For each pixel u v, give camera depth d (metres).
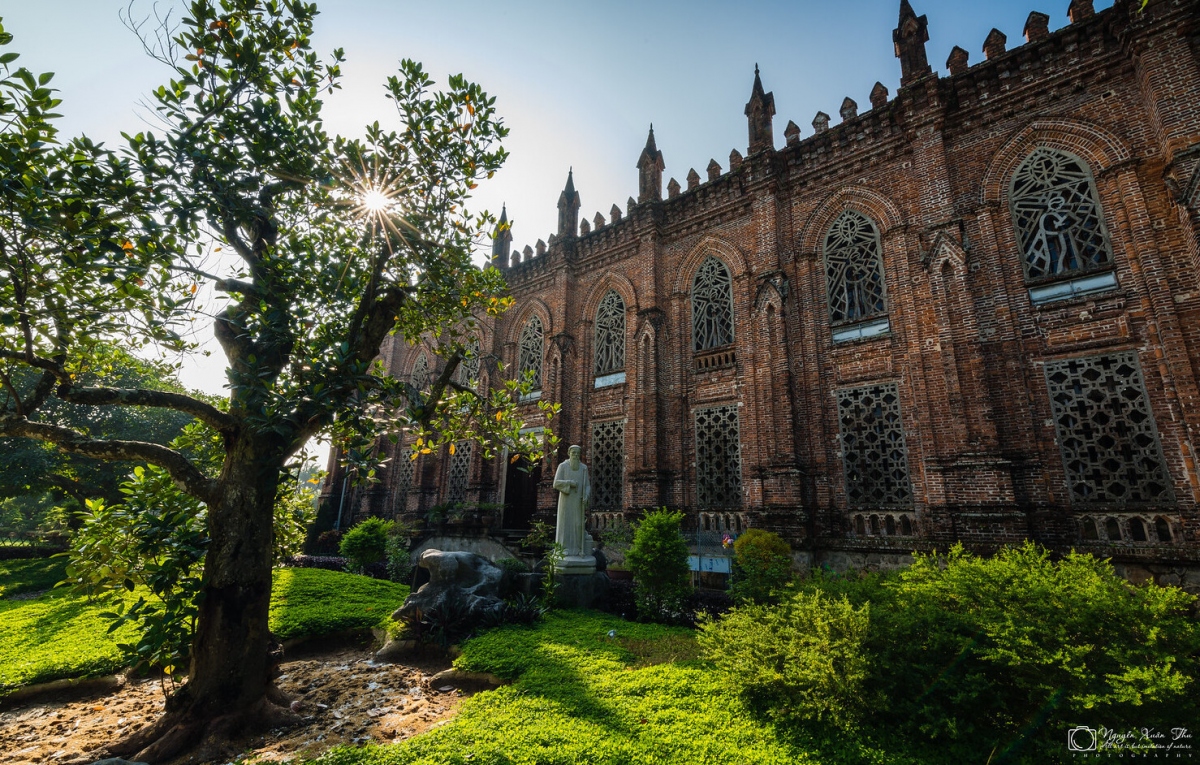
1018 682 4.29
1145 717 3.78
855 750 4.15
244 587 5.21
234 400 5.60
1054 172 11.75
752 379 15.15
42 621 8.65
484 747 4.15
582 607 10.20
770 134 16.33
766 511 13.38
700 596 10.00
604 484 18.12
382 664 7.46
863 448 13.16
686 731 4.50
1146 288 10.17
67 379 4.78
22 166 3.86
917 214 13.32
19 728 5.37
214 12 5.09
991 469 10.75
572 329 20.55
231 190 5.08
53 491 25.39
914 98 13.40
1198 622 4.53
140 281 5.00
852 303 14.33
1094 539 9.93
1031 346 11.23
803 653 4.90
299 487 8.82
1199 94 9.75
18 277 4.29
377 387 5.45
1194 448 9.12
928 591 5.62
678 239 18.28
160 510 5.61
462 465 22.50
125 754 4.69
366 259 7.11
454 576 8.88
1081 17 11.75
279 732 5.13
